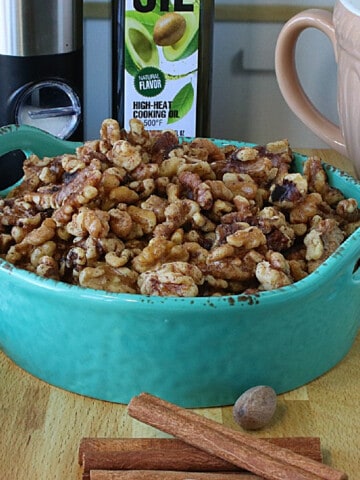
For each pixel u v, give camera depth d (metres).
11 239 0.53
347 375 0.51
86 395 0.49
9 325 0.50
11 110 0.65
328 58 0.76
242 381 0.48
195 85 0.69
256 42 0.76
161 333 0.46
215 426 0.45
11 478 0.44
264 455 0.43
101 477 0.43
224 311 0.45
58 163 0.56
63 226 0.52
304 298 0.46
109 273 0.49
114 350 0.47
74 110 0.67
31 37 0.63
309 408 0.49
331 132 0.67
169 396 0.48
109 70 0.76
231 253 0.50
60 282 0.46
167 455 0.44
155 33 0.67
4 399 0.49
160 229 0.51
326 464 0.45
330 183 0.59
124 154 0.53
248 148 0.57
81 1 0.66
